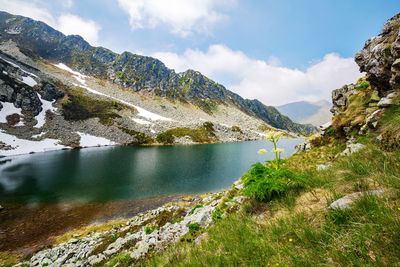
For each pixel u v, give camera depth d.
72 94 104.00
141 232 11.49
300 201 4.15
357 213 2.52
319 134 16.19
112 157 48.03
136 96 163.00
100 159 45.16
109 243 10.84
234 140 102.06
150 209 18.64
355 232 2.23
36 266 9.95
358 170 4.09
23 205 19.72
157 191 24.25
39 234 13.94
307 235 2.66
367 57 11.08
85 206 19.48
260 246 2.96
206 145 80.44
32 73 105.75
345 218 2.64
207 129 105.62
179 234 8.41
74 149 60.75
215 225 6.23
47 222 15.91
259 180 5.29
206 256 3.42
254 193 5.32
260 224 3.80
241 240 3.49
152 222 13.47
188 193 23.52
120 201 20.88
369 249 2.01
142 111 123.56
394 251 1.85
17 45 160.12
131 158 47.31
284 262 2.42
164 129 96.06
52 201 20.83
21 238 13.41
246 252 2.97
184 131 97.19
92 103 102.75
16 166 36.97
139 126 92.56
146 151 59.81
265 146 75.94
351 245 2.11
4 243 12.80
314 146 15.84
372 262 1.85
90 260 9.02
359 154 5.42
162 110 145.25
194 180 29.20
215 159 47.06
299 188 4.91
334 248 2.20
